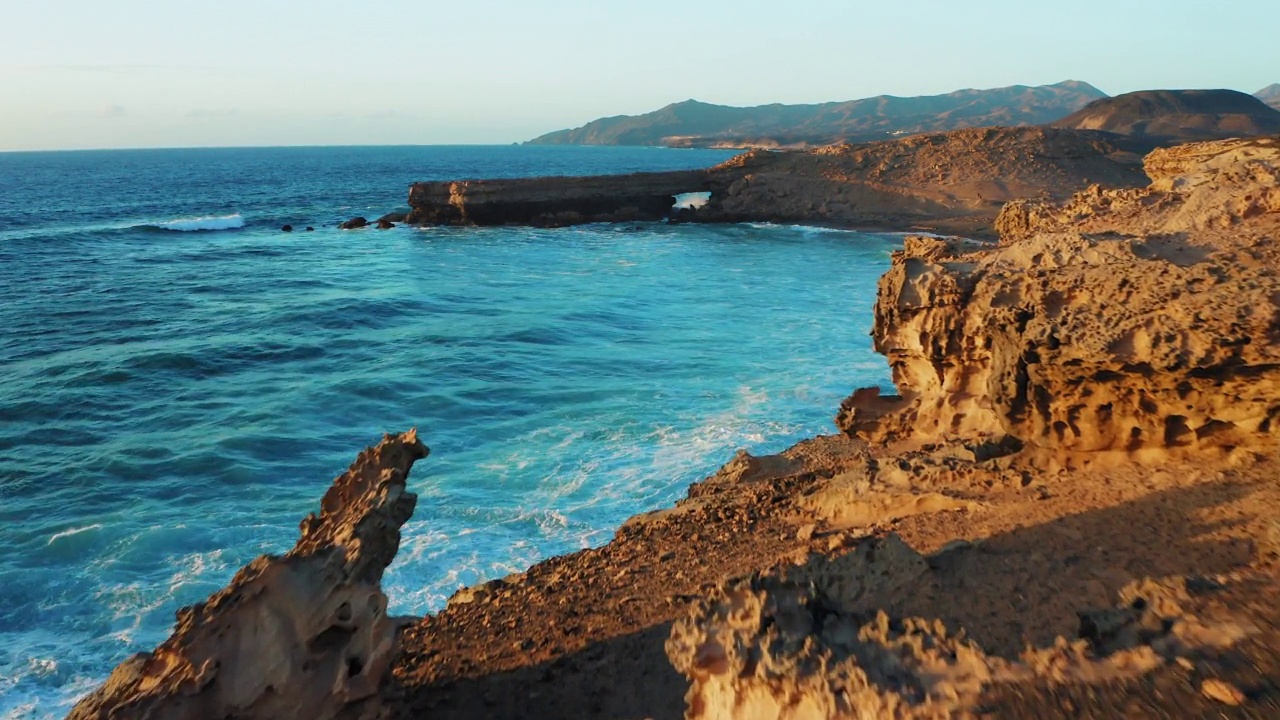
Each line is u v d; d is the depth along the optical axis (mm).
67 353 30172
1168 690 5328
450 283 45156
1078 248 11031
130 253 57594
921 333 14219
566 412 23719
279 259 55438
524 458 20219
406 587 14289
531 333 33125
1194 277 9539
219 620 7133
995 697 5477
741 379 26594
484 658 9789
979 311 11680
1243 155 14977
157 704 6668
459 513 17109
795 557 9922
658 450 20500
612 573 11977
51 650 12922
